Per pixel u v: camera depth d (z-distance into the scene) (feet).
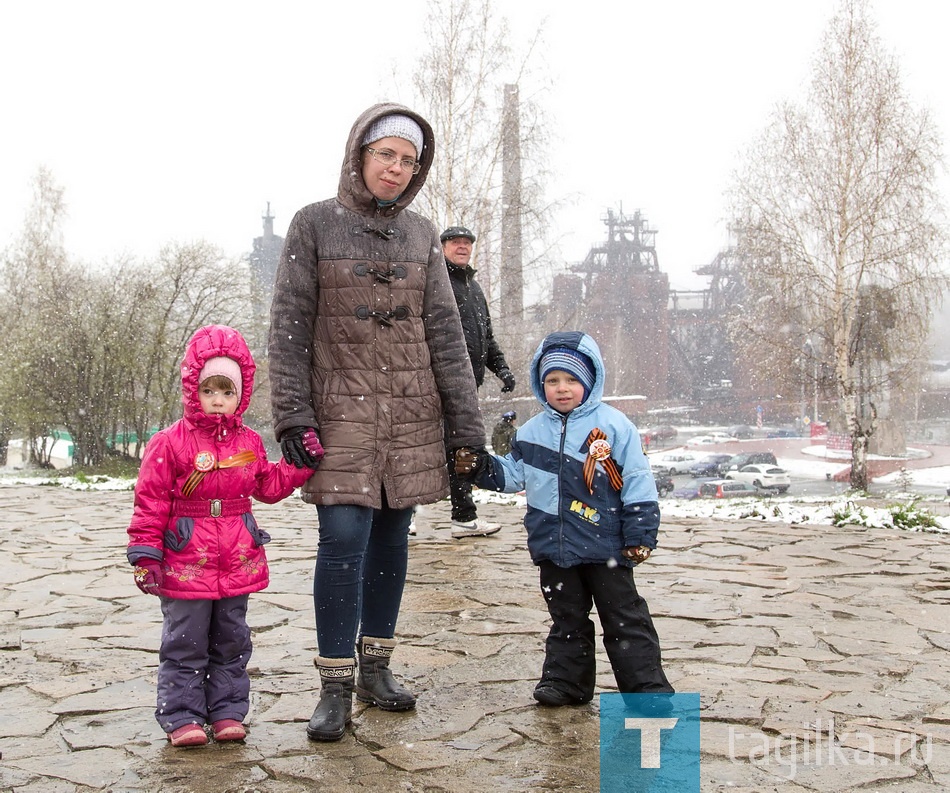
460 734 10.28
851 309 82.02
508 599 17.34
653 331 278.67
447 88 74.84
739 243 85.35
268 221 331.57
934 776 9.25
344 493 10.53
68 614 16.42
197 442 10.23
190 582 10.15
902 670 12.97
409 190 11.46
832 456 159.02
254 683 12.22
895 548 24.02
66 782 8.98
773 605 17.15
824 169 81.25
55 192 135.85
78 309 108.06
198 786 8.87
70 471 101.81
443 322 11.50
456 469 11.35
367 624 11.39
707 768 9.39
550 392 11.37
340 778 9.07
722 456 161.07
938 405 231.30
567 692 11.23
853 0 81.00
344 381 10.88
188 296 114.32
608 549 11.01
